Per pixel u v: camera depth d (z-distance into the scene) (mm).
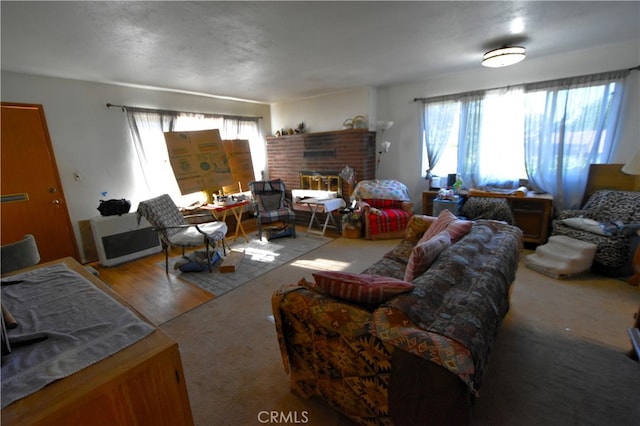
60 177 3359
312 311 1277
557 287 2578
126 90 3801
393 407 1069
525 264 3031
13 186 3082
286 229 4555
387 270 2104
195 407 1508
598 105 3193
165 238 3146
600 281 2666
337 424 1396
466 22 2266
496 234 2006
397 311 1112
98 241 3387
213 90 4273
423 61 3291
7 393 736
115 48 2445
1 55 2479
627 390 1511
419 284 1286
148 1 1727
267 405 1514
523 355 1776
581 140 3332
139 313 1111
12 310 1113
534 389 1536
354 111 4781
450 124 4188
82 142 3484
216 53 2688
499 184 3930
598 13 2197
